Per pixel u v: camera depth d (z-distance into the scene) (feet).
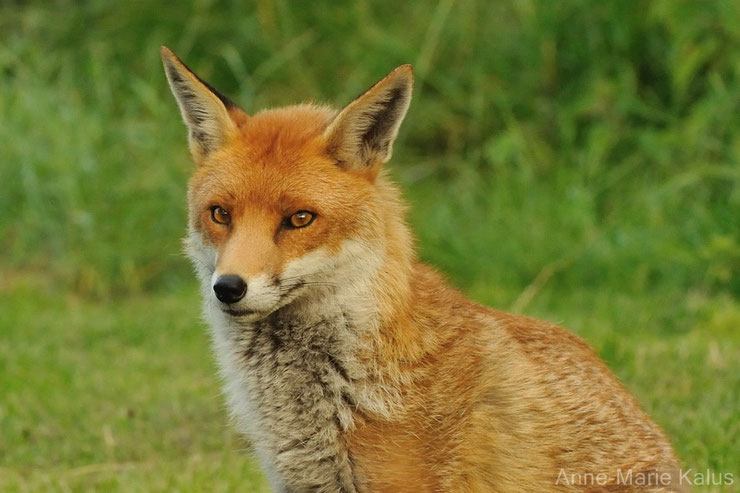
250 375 27.89
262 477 34.55
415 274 28.50
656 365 44.65
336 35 71.46
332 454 26.63
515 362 27.48
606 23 65.51
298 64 70.79
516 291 57.16
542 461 26.89
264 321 27.61
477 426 26.55
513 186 63.67
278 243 26.66
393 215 28.37
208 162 28.45
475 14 69.72
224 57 71.56
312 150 27.50
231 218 27.17
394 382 26.35
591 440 27.30
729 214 57.16
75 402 44.06
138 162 65.72
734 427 37.24
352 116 27.58
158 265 62.80
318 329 27.04
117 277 62.18
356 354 26.63
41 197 63.77
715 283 56.03
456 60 70.23
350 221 26.99
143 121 69.10
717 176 59.72
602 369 29.04
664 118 62.49
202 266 28.63
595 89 63.52
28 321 55.62
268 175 27.04
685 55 60.70
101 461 38.40
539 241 59.52
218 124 28.60
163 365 49.06
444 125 69.36
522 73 68.18
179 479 35.01
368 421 26.30
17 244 63.98
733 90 60.39
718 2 59.67
